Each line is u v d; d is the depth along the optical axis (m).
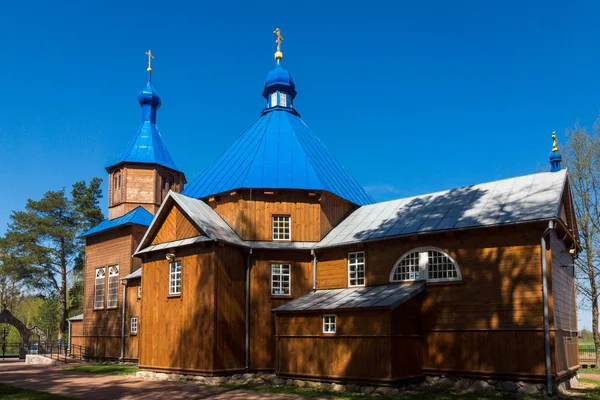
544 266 20.50
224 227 27.19
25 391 21.45
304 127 34.12
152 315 27.42
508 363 20.73
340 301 23.56
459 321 22.22
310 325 23.69
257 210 27.69
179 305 26.06
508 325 21.00
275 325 26.11
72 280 69.56
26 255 58.12
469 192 25.52
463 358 21.84
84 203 62.84
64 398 19.52
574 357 25.20
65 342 48.28
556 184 22.83
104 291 39.78
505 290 21.33
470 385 21.48
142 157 42.25
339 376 22.14
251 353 25.97
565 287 24.53
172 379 25.62
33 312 86.00
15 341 65.06
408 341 22.02
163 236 28.08
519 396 19.56
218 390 22.00
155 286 27.62
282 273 27.44
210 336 24.36
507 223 21.12
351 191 31.86
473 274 22.23
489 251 22.03
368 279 25.39
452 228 22.61
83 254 62.81
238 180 28.19
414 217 25.42
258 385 23.78
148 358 27.14
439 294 22.94
